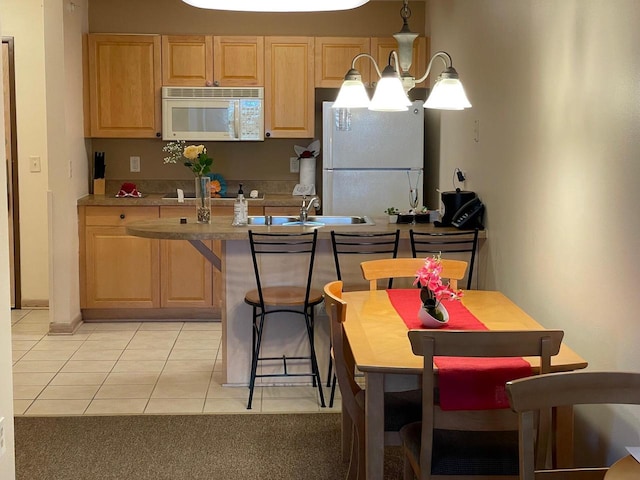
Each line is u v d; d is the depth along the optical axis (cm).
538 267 386
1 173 301
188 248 621
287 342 481
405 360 277
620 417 299
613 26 300
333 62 643
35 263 671
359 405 315
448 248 486
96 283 620
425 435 259
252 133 644
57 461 370
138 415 428
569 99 344
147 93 638
